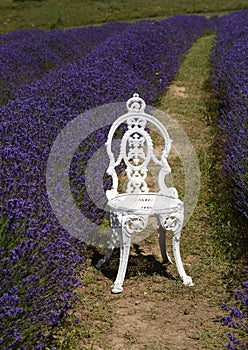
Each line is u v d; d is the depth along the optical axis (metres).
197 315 3.29
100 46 9.77
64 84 5.68
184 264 3.96
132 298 3.49
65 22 26.67
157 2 30.97
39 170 3.28
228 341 3.01
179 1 31.22
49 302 2.67
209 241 4.30
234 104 5.95
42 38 11.62
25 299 2.45
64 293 2.91
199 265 3.92
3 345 2.28
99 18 27.30
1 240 2.56
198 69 11.70
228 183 5.15
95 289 3.56
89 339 3.03
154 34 11.27
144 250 4.24
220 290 3.57
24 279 2.51
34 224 2.73
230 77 6.96
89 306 3.38
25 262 2.56
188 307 3.38
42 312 2.57
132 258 4.08
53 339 2.96
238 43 8.70
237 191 4.54
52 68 9.12
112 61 7.43
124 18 27.19
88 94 5.28
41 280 2.61
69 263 2.97
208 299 3.48
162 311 3.34
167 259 3.99
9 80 7.29
